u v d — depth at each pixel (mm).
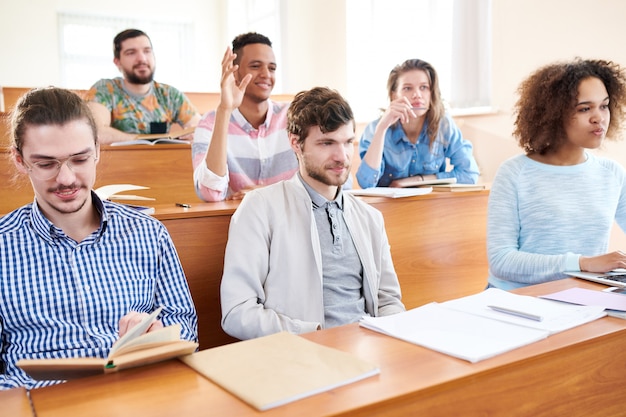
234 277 1476
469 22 4160
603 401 1026
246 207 1538
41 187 1180
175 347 890
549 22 3527
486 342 966
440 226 2223
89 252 1285
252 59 2445
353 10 5754
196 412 736
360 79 5785
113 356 861
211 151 2035
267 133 2516
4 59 7812
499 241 1804
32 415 740
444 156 2850
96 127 1244
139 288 1335
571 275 1521
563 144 1844
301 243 1529
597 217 1812
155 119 3908
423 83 2709
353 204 1670
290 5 6676
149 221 1387
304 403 754
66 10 8008
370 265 1605
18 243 1238
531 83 1881
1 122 2678
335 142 1517
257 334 1396
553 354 943
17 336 1229
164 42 8609
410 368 872
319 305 1513
